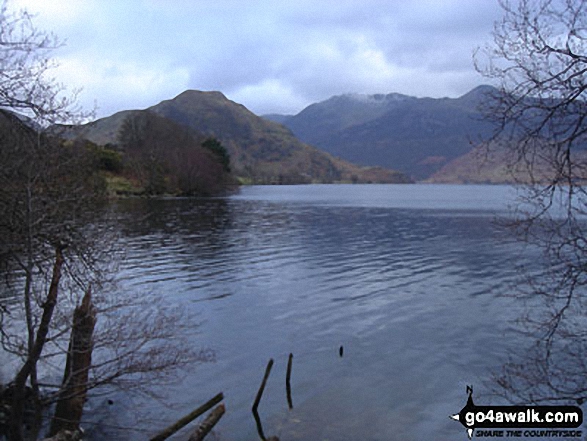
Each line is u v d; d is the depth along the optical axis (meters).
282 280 22.38
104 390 10.55
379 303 18.39
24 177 7.72
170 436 8.95
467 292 20.14
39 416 8.18
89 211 9.15
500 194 146.62
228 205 78.56
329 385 11.22
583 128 6.27
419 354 13.14
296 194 135.25
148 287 20.58
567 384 10.76
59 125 8.07
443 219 56.97
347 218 57.66
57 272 7.96
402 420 9.67
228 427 9.34
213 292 19.91
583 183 6.48
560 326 14.69
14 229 7.79
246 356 12.91
